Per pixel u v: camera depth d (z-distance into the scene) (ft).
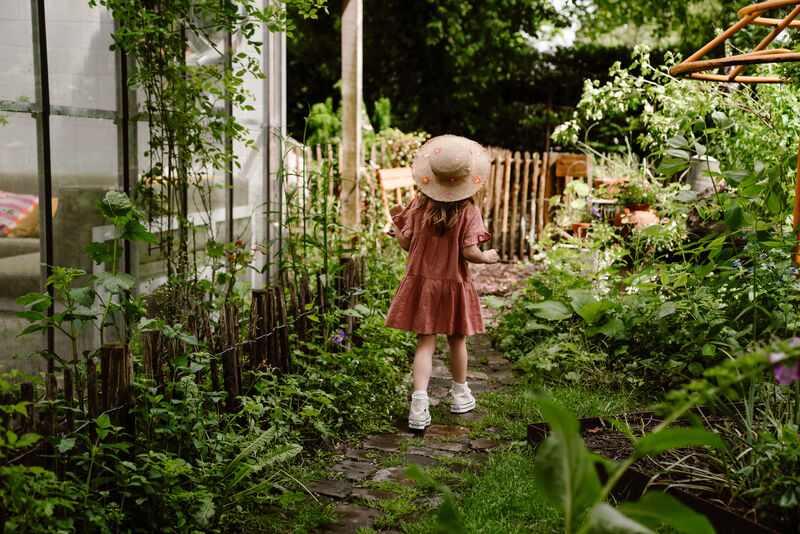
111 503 7.43
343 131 22.12
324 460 10.75
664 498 4.61
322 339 13.69
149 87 12.35
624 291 18.94
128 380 7.97
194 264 13.15
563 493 4.68
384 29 49.11
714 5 44.16
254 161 18.48
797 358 4.84
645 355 15.08
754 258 10.89
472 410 13.43
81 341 11.62
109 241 12.34
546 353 15.84
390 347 16.21
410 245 13.02
